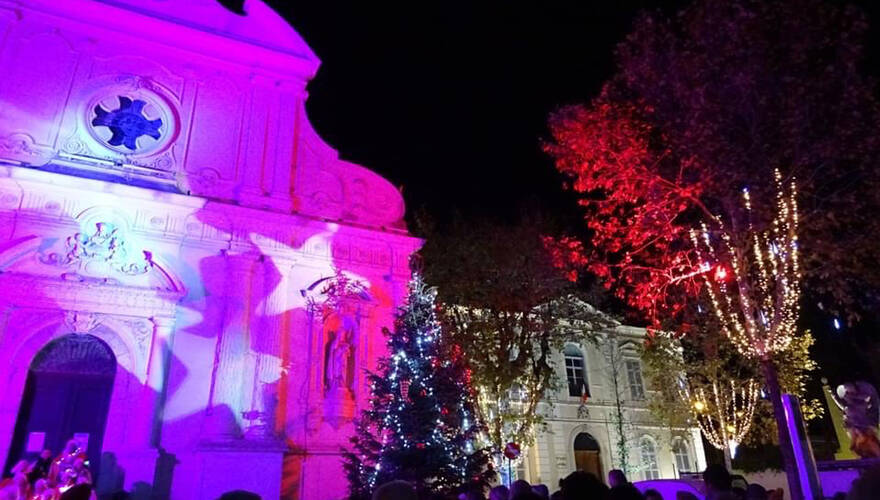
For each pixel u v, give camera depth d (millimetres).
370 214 20250
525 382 23531
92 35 18688
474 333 22562
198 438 15930
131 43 19047
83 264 16359
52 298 15883
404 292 19406
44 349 15938
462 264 22891
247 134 19531
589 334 25453
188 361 16594
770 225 16188
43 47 18062
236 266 17672
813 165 15859
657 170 17688
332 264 18984
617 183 18219
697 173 17000
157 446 15617
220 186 18594
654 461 29672
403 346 15789
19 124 17094
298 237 18844
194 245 17641
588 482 4504
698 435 30922
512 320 22766
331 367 17938
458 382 15992
